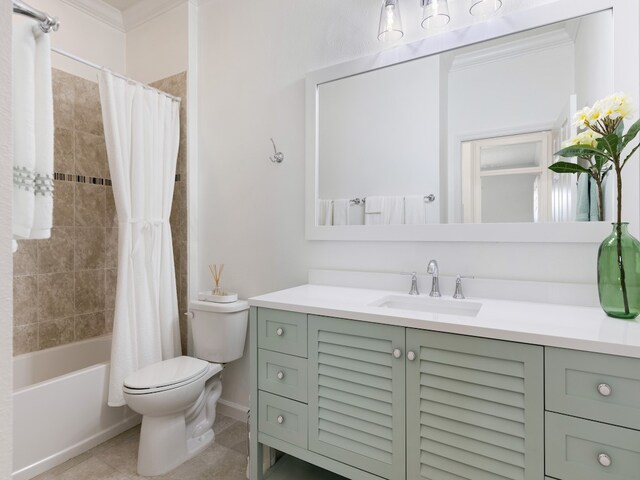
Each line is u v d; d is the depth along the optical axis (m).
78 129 2.42
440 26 1.58
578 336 0.92
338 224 1.82
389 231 1.68
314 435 1.33
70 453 1.77
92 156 2.50
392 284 1.66
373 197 1.73
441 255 1.58
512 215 1.43
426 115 1.60
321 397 1.32
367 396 1.22
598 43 1.29
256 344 1.47
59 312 2.31
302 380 1.36
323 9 1.90
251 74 2.15
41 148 1.32
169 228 2.20
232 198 2.23
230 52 2.24
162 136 2.18
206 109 2.34
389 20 1.59
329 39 1.88
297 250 1.98
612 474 0.87
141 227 2.03
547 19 1.36
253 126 2.14
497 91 1.46
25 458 1.61
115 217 2.65
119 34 2.66
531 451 0.97
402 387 1.16
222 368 2.06
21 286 2.13
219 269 2.28
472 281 1.49
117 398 1.88
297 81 1.98
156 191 2.13
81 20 2.45
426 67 1.61
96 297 2.53
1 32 0.43
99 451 1.84
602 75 1.29
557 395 0.93
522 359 0.97
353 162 1.78
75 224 2.41
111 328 2.61
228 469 1.72
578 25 1.32
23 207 1.22
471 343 1.04
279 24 2.04
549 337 0.93
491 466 1.02
